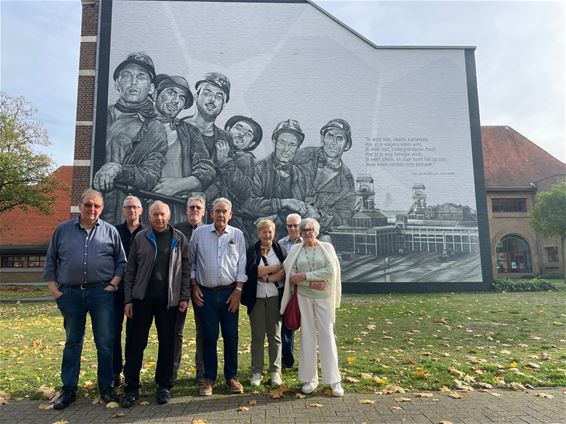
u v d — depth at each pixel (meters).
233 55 20.23
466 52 20.83
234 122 19.78
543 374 5.43
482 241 19.62
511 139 34.41
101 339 4.67
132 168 19.08
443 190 19.89
